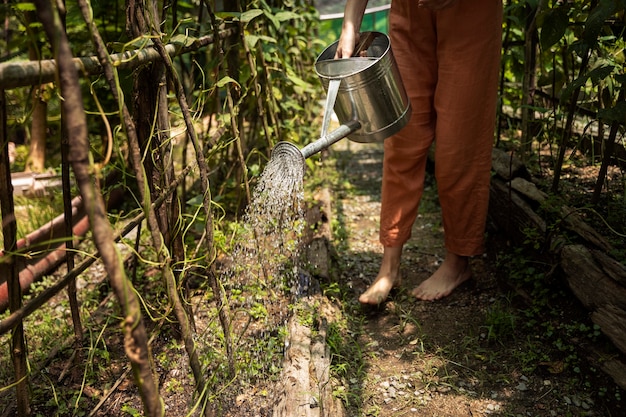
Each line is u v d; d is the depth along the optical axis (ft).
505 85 13.65
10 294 5.48
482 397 7.19
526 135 11.92
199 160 6.23
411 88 8.39
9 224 5.29
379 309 9.00
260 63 10.64
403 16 8.26
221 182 12.05
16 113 15.48
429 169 14.65
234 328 8.05
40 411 6.82
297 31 13.37
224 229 10.25
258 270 8.62
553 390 7.18
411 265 10.39
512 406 7.01
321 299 8.75
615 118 8.05
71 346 7.78
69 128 3.49
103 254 3.67
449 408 7.04
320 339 7.59
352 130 6.87
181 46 6.89
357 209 12.94
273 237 8.83
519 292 8.81
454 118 8.19
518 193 9.87
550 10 8.93
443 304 9.11
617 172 10.91
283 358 7.26
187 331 5.44
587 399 7.00
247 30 10.00
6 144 5.02
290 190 6.27
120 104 4.49
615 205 9.17
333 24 20.52
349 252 10.82
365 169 15.79
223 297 6.61
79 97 3.52
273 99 10.86
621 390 6.84
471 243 9.04
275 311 8.27
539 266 8.82
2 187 5.17
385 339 8.38
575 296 7.84
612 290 7.34
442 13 7.85
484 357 7.83
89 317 8.36
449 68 8.05
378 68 6.79
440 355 7.95
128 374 7.33
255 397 6.76
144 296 8.86
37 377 7.30
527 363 7.64
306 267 9.26
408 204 8.82
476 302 9.05
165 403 6.84
